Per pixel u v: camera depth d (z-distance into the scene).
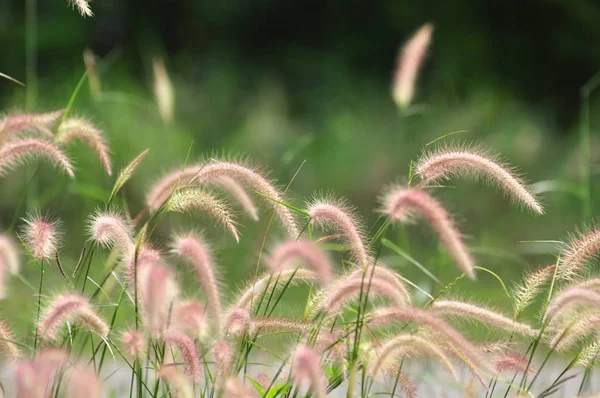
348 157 18.41
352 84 23.31
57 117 5.11
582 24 25.16
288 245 3.97
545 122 21.16
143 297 4.10
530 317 9.20
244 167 4.66
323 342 4.32
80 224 13.12
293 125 20.39
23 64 24.48
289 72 24.77
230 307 4.39
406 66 9.14
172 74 22.11
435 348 3.99
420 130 19.34
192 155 17.00
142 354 4.14
